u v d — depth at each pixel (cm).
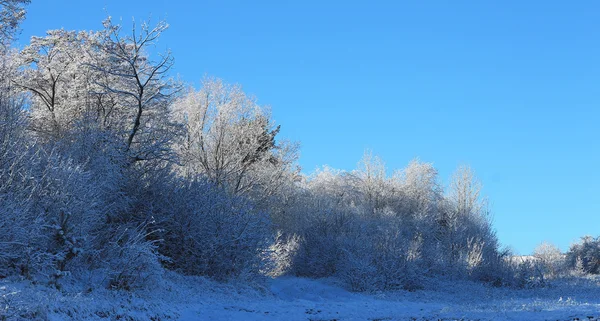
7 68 2331
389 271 2548
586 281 3122
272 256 2259
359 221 3369
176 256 1994
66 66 2592
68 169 1454
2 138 1453
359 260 2566
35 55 2664
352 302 1992
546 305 1568
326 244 2923
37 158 1474
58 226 1351
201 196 2116
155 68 2233
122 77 2275
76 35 2669
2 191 1319
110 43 2259
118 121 2245
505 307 1591
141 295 1446
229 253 2039
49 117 2338
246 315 1455
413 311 1627
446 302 2222
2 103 1594
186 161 3066
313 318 1448
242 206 2230
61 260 1345
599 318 1205
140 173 2112
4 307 1000
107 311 1226
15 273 1284
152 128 2288
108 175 1789
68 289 1309
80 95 2381
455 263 3075
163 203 2033
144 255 1514
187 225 2012
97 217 1569
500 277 2906
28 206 1304
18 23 2370
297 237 3222
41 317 1030
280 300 1942
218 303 1647
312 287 2316
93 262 1501
